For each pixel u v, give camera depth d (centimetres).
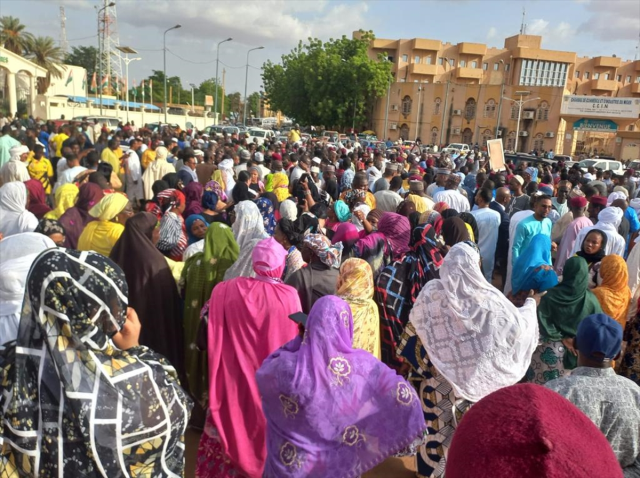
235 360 301
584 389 232
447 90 5116
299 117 5178
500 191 790
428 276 399
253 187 851
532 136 4997
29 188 642
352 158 1569
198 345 322
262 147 1634
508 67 6359
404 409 230
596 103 4666
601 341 238
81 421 197
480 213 697
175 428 224
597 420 229
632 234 798
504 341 306
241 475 303
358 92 4872
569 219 743
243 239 453
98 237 416
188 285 369
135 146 1270
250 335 301
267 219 617
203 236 504
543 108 4916
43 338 198
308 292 359
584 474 107
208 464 311
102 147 1384
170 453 225
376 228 561
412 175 1040
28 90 4088
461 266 316
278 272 315
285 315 304
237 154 1262
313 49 4994
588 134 5512
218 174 933
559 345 385
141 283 352
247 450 298
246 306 301
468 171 1509
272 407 232
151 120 4456
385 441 229
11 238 291
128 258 355
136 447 210
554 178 1509
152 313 355
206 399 369
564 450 108
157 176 1023
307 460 222
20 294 253
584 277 380
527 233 567
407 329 340
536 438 110
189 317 366
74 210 520
